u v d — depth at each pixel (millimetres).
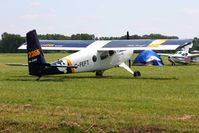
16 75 33031
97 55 30281
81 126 12836
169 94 20203
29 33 26844
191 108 15703
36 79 27984
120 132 12383
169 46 29125
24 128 12938
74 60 28719
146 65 53375
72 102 17250
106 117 13891
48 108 15688
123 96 19344
